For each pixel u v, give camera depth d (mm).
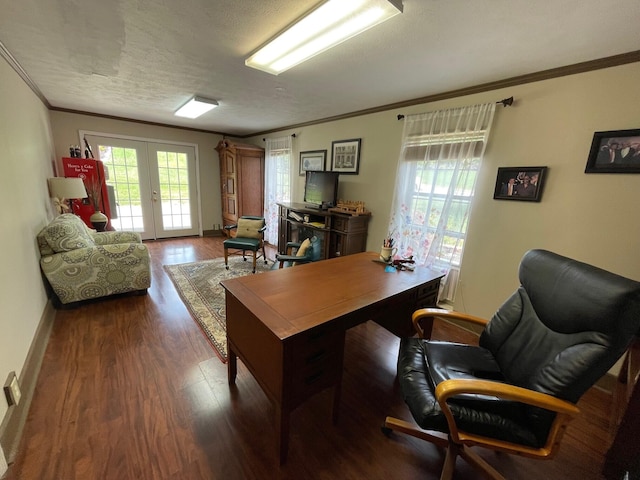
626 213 1722
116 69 2242
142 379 1701
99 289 2559
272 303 1384
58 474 1145
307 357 1214
